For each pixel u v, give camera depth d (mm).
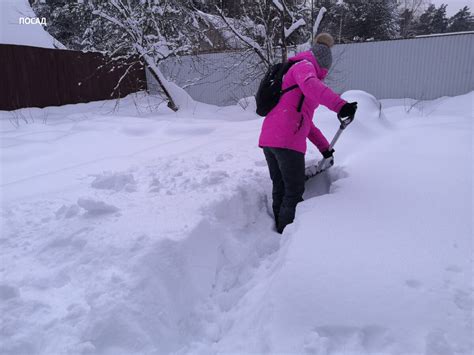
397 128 4590
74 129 5938
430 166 2789
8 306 1534
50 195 2762
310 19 9383
